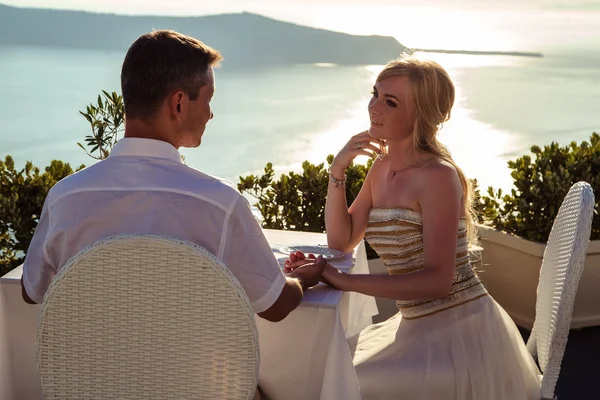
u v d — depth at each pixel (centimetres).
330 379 188
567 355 367
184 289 149
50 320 152
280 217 411
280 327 194
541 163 402
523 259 392
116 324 152
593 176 406
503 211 414
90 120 344
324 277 208
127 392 154
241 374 152
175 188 164
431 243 215
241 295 148
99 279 150
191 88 168
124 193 165
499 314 229
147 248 148
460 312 222
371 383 214
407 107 226
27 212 353
